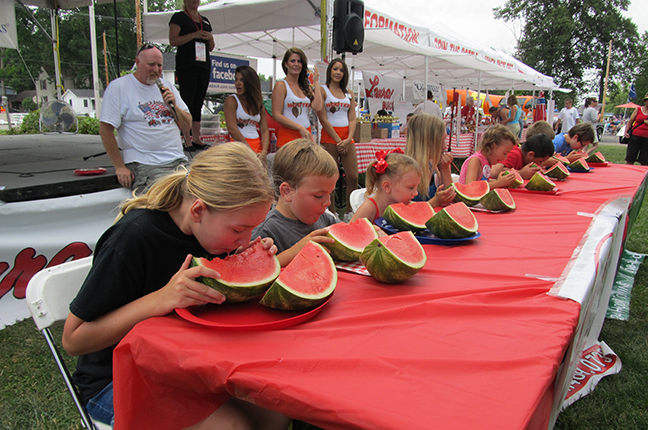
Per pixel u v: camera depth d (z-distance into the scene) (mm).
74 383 1426
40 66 29922
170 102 3764
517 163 4059
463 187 2727
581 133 5918
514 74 14047
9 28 7863
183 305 1043
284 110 4773
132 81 3609
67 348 1153
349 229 1677
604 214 2391
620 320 3059
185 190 1297
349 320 1062
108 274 1169
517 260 1610
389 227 2074
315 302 1087
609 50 37438
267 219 1981
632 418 2068
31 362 2520
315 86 4844
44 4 8453
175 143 3861
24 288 3068
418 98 13750
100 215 3467
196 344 921
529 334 990
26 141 7688
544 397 819
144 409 1014
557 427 1995
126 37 28703
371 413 689
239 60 9328
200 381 873
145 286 1261
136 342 949
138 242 1216
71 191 3357
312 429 1790
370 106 10047
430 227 1922
